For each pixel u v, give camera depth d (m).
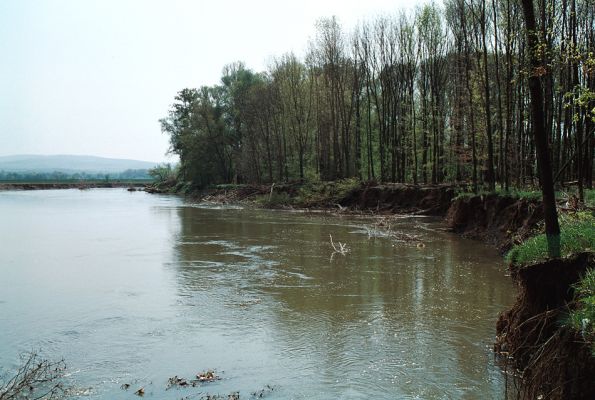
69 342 10.25
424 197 35.66
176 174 91.88
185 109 81.12
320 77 52.38
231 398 7.56
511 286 14.16
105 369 8.83
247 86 65.50
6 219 36.88
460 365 8.62
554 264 8.14
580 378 6.11
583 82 16.31
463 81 31.58
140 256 20.36
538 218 18.11
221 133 67.38
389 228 27.06
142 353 9.59
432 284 14.64
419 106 44.75
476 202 25.41
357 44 46.19
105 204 54.53
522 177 25.58
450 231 26.45
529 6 9.12
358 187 41.91
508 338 8.73
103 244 23.81
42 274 16.92
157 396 7.70
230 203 53.06
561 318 7.42
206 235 26.78
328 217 36.56
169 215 39.75
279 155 56.69
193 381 8.23
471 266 17.22
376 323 11.12
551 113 22.31
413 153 39.50
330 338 10.23
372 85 49.44
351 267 17.44
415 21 39.84
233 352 9.58
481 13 23.88
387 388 7.83
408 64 40.31
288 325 11.13
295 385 8.04
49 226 31.95
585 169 21.39
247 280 15.66
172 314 12.13
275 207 45.81
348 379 8.21
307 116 55.12
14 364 9.11
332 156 55.38
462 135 32.56
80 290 14.66
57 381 8.30
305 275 16.27
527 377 7.47
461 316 11.48
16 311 12.52
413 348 9.52
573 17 17.47
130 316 12.02
